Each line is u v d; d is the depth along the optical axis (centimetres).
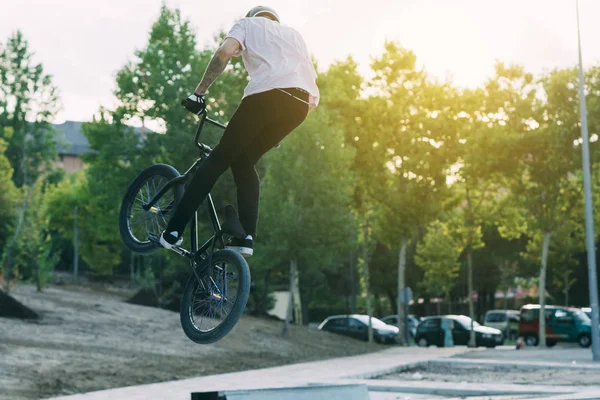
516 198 3984
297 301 5794
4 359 1664
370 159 4069
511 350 3553
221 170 458
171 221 471
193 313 490
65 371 1653
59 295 3062
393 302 6391
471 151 3909
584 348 3641
